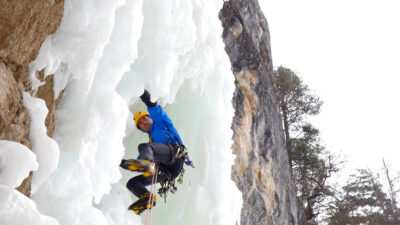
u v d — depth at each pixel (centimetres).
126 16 317
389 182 1950
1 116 225
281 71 1852
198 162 507
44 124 263
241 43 891
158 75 388
